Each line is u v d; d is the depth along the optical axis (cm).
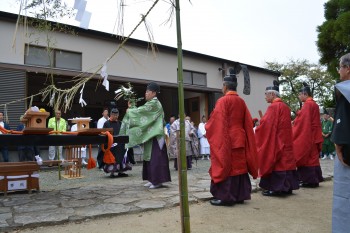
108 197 472
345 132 232
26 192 525
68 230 324
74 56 1036
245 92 909
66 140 433
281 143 493
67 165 746
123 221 354
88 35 1063
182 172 221
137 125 541
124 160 731
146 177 563
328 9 1708
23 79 907
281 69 2658
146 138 540
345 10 1647
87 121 512
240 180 440
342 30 1516
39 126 424
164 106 1672
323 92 2644
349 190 236
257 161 445
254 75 1681
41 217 356
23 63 922
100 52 1093
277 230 321
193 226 334
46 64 970
